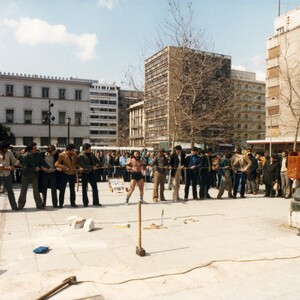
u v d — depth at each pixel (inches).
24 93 2100.1
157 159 409.7
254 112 2554.1
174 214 326.0
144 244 221.9
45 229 259.0
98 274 168.6
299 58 1289.4
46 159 355.3
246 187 524.1
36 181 346.6
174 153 418.9
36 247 213.2
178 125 731.4
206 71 717.9
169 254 201.6
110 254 200.7
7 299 140.2
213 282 161.0
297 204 264.5
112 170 746.8
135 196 466.0
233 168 447.8
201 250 210.2
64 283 151.6
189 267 178.9
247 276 169.0
